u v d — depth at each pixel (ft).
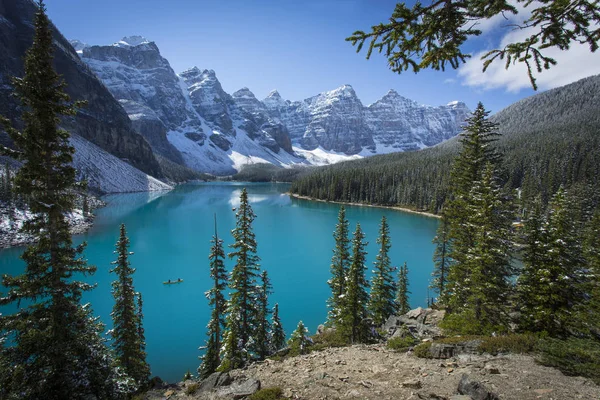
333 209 471.62
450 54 20.68
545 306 61.67
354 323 86.33
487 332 59.57
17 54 569.23
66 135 48.14
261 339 85.15
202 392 42.27
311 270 202.59
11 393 42.60
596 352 37.01
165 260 215.31
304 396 34.50
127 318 79.56
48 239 47.21
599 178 307.17
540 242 64.85
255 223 359.05
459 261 82.58
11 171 316.60
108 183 591.78
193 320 134.51
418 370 39.27
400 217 398.42
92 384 47.47
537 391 29.99
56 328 45.32
